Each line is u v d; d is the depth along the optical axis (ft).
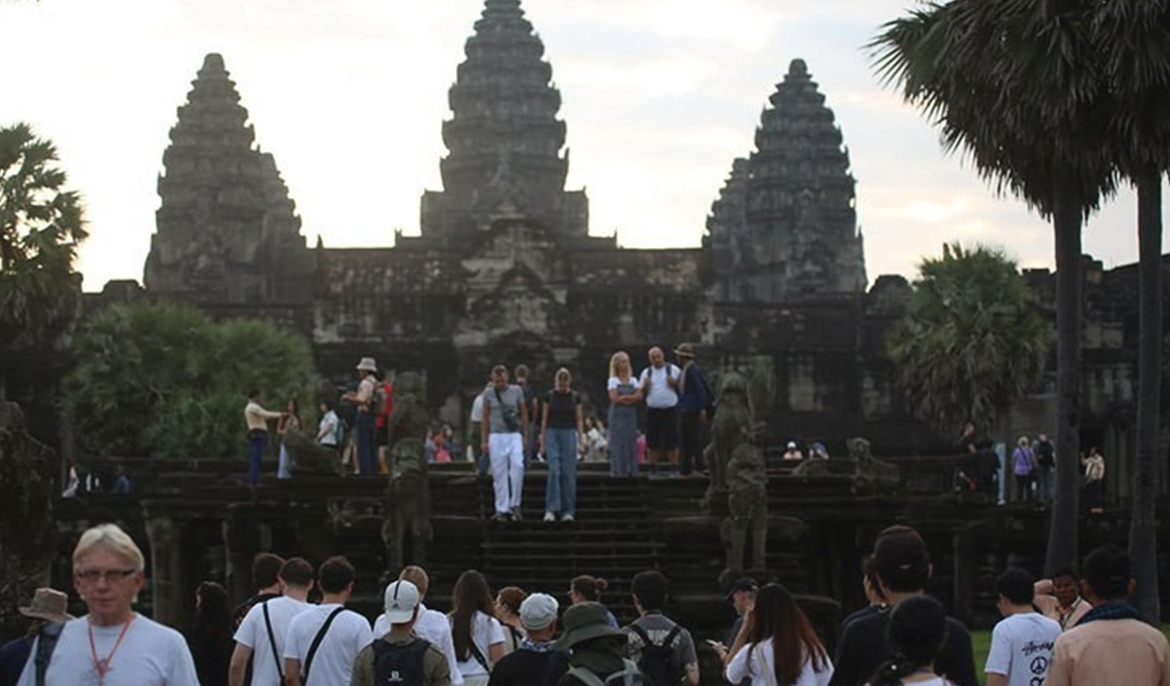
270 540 119.55
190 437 245.65
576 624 45.52
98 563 38.47
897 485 139.85
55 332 294.05
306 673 55.21
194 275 425.28
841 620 105.81
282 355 261.03
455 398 319.06
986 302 249.96
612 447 123.54
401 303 321.32
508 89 583.17
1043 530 161.27
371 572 112.68
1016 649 52.80
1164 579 162.09
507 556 111.65
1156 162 102.27
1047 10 100.73
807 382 325.42
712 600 103.71
